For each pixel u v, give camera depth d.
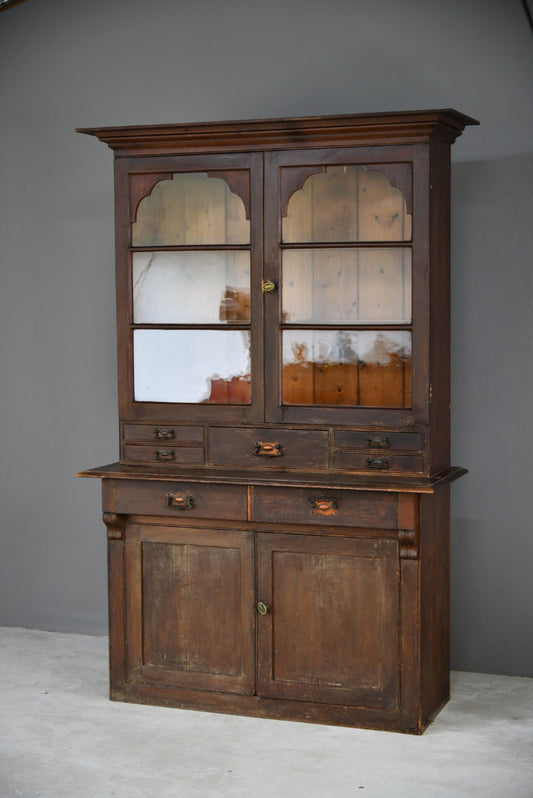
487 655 4.34
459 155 4.24
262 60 4.51
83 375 4.86
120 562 4.05
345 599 3.76
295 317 3.87
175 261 4.02
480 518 4.31
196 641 3.97
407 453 3.73
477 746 3.59
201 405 3.97
